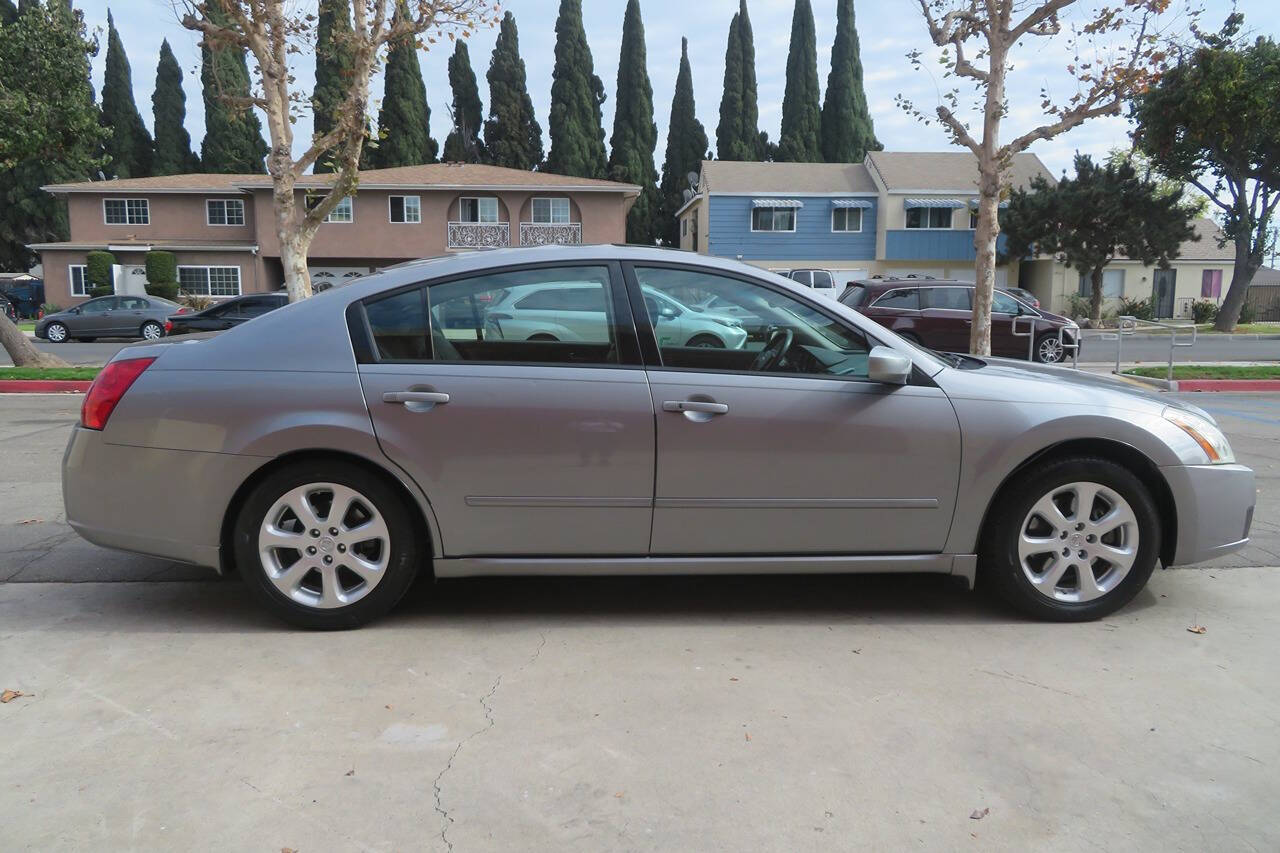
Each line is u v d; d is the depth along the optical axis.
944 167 37.53
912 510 3.82
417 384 3.66
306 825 2.42
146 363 3.77
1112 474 3.82
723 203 36.84
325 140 13.85
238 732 2.91
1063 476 3.82
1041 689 3.28
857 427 3.75
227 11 12.98
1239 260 29.42
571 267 3.84
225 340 3.79
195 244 34.16
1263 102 25.25
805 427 3.74
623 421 3.70
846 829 2.43
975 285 16.53
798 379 3.80
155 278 32.91
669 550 3.81
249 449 3.60
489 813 2.49
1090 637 3.79
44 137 15.48
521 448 3.68
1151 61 14.12
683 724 3.00
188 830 2.39
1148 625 3.93
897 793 2.61
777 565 3.83
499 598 4.25
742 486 3.75
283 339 3.74
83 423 3.79
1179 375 15.02
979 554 3.92
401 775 2.67
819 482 3.77
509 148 49.44
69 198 35.34
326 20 32.88
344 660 3.49
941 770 2.73
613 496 3.73
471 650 3.60
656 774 2.69
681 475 3.73
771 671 3.42
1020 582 3.88
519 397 3.68
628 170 50.66
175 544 3.71
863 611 4.11
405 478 3.65
